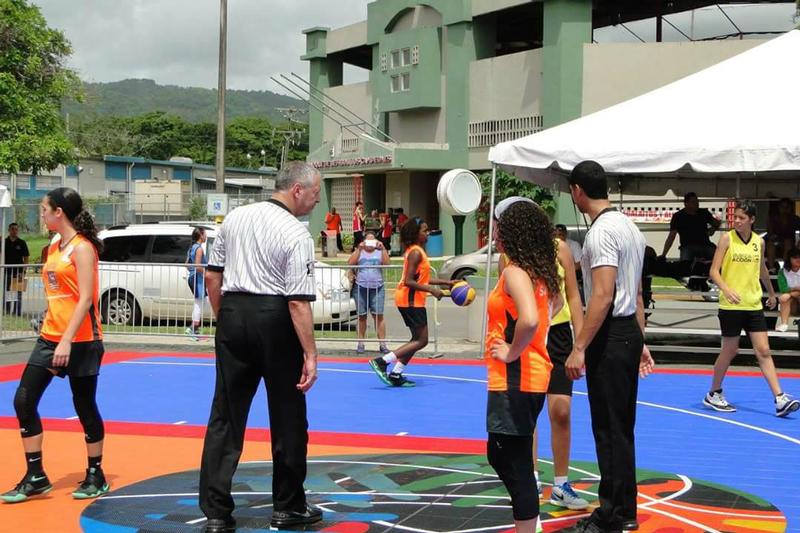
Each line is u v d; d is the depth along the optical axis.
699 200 16.80
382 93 38.03
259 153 116.25
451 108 35.25
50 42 31.33
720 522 6.00
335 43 42.81
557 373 6.33
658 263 14.66
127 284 16.78
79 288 6.49
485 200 32.97
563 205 30.67
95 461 6.72
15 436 8.80
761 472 7.41
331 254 37.03
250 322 5.74
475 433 8.95
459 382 12.15
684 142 12.37
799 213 22.14
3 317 16.12
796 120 12.50
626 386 5.67
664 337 16.42
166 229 18.22
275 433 5.88
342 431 9.05
